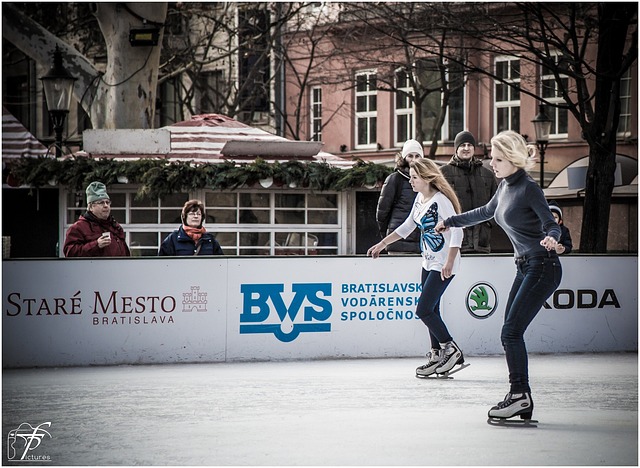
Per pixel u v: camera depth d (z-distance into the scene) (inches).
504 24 1005.8
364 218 748.6
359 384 454.6
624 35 920.9
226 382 464.8
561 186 1133.7
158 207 724.7
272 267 544.7
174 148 775.1
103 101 1088.2
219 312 541.0
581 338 574.2
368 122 1626.5
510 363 360.8
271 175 709.3
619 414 380.2
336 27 1531.7
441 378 470.9
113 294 532.7
